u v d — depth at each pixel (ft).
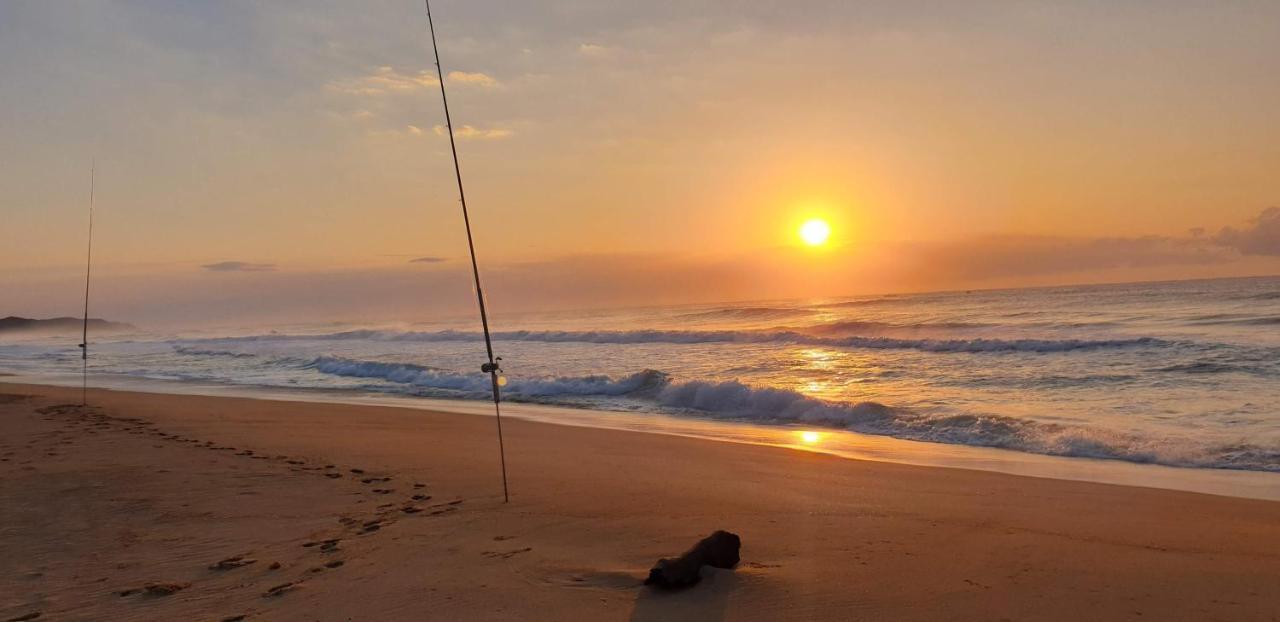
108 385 79.82
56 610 15.16
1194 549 18.54
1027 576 16.22
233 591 15.99
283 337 163.12
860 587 15.46
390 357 100.42
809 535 19.85
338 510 23.16
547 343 115.44
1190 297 142.31
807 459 32.63
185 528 21.21
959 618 13.76
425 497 24.98
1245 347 62.08
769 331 102.01
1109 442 34.19
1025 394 49.80
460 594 15.30
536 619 13.87
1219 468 29.86
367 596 15.39
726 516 22.09
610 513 22.52
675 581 15.17
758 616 13.87
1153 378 52.54
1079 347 70.49
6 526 21.49
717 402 51.80
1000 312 134.00
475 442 37.73
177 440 38.04
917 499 24.59
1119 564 17.15
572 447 36.19
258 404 56.65
